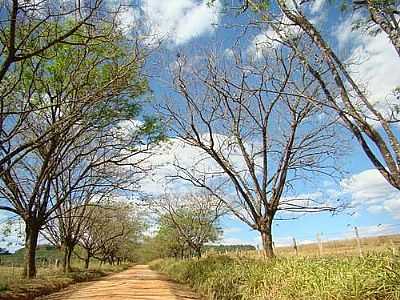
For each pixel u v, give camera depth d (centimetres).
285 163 1961
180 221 4325
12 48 1326
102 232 5291
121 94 2069
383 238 1831
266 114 1959
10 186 2484
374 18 792
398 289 835
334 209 1922
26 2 1370
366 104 778
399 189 727
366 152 771
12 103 2109
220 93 1956
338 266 1132
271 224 1952
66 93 2105
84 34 1722
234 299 1539
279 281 1348
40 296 2058
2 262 4000
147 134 2491
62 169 2805
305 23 842
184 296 1883
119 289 2144
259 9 939
